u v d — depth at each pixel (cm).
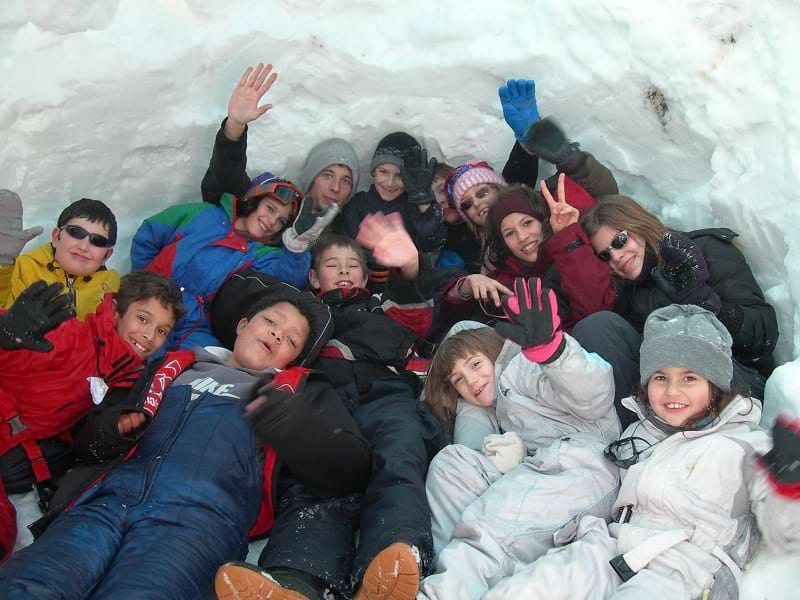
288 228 310
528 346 222
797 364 238
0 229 265
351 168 328
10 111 276
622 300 285
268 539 230
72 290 272
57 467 244
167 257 306
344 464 223
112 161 304
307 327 267
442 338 309
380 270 318
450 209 342
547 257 295
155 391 239
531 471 225
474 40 322
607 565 201
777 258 274
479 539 210
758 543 207
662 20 295
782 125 269
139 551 201
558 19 315
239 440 229
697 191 305
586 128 324
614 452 224
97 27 288
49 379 237
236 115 294
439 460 237
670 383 216
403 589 191
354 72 322
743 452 206
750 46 280
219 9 307
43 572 191
